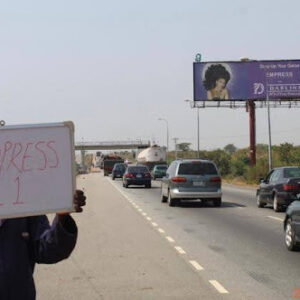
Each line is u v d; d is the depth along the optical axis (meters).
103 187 48.03
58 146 3.90
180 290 8.72
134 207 25.91
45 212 3.83
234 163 67.56
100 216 21.47
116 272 10.26
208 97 62.12
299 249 12.60
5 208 3.80
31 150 3.88
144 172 46.94
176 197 25.62
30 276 3.80
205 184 25.62
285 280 9.48
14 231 3.78
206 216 21.09
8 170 3.84
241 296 8.29
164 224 18.48
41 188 3.86
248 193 37.25
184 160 26.17
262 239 14.70
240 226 17.66
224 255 12.13
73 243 3.82
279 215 21.20
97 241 14.43
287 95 62.00
